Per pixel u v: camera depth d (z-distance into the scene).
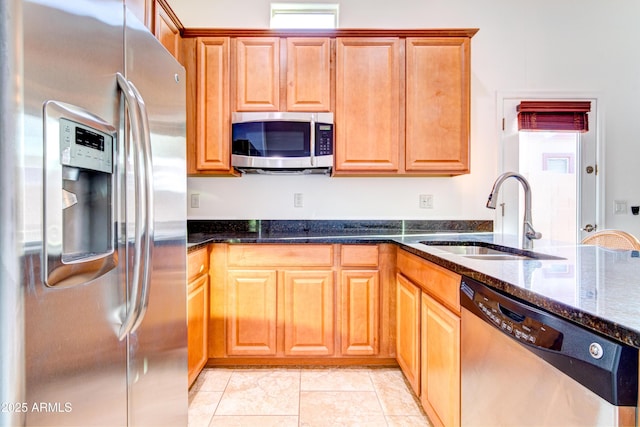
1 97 0.53
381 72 2.19
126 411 0.86
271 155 2.15
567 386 0.65
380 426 1.49
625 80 2.58
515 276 0.90
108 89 0.77
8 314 0.54
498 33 2.55
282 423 1.51
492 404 0.93
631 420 0.55
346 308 1.97
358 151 2.19
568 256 1.23
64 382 0.65
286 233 2.39
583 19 2.57
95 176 0.78
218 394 1.73
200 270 1.80
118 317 0.80
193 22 2.51
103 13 0.76
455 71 2.19
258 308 1.96
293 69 2.19
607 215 2.57
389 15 2.55
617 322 0.56
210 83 2.18
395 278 1.97
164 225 1.08
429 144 2.19
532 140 2.58
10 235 0.54
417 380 1.57
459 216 2.56
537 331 0.73
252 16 2.53
